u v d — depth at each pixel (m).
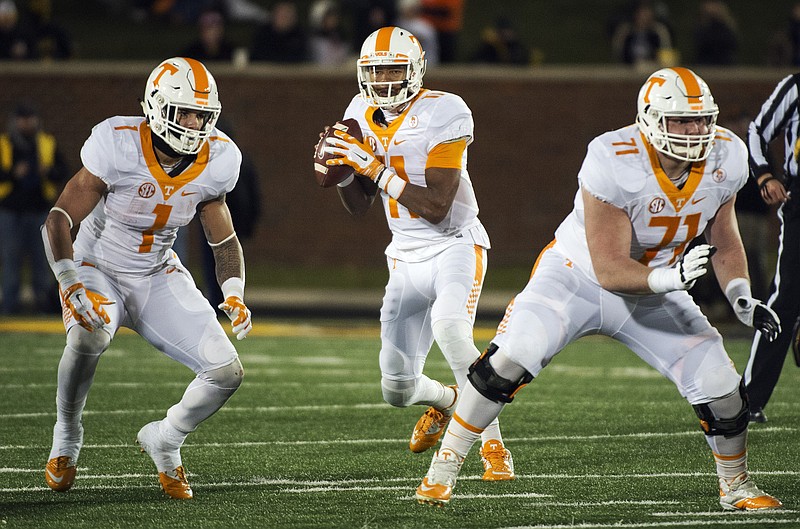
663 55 55.84
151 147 17.08
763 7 82.81
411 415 24.61
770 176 22.45
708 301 41.09
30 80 54.19
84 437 22.34
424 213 18.45
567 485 18.61
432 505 17.25
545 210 54.22
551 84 53.84
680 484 18.66
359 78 19.20
